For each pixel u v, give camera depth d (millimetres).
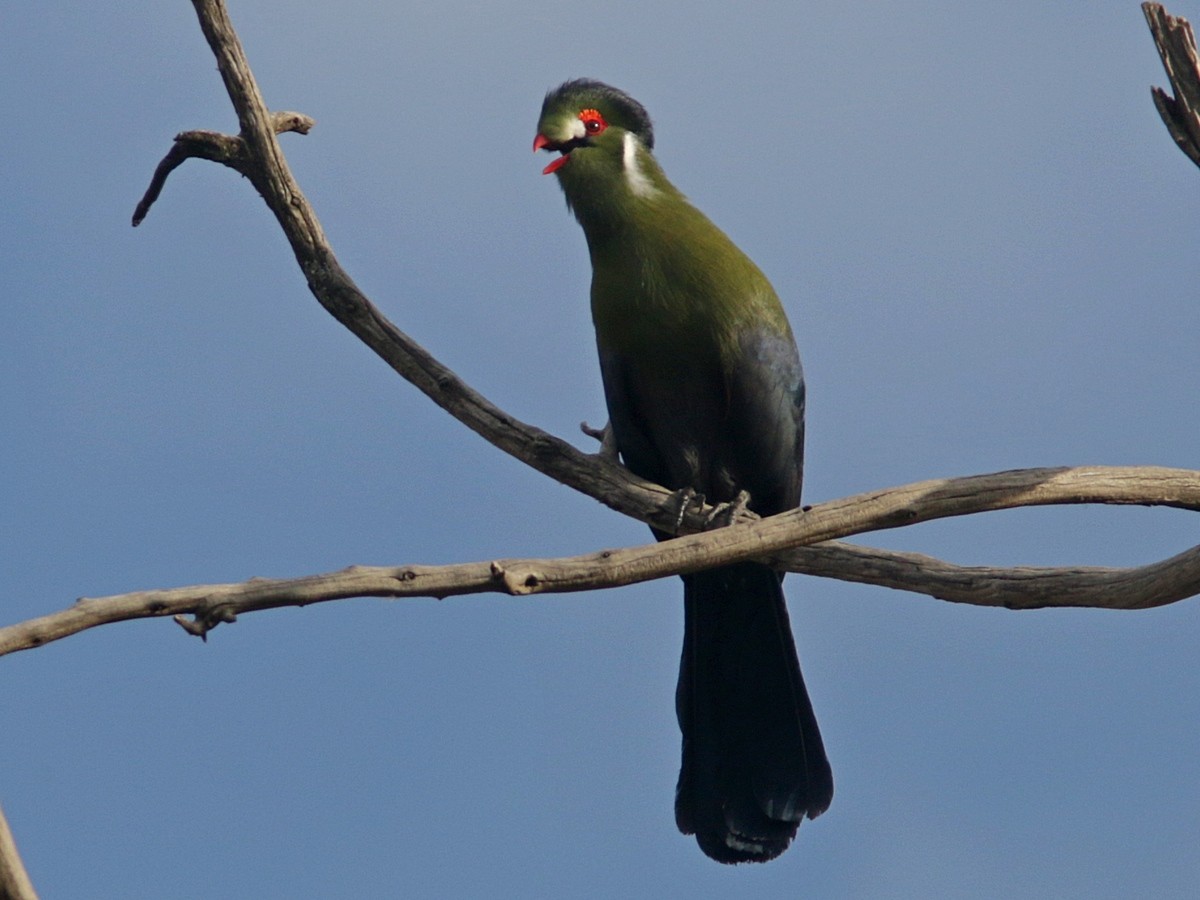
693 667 11062
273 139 9078
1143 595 7695
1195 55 7539
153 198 9344
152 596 6789
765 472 10875
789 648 10977
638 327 10383
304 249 9398
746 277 10477
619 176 10461
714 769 10883
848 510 7996
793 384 10727
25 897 6059
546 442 9742
